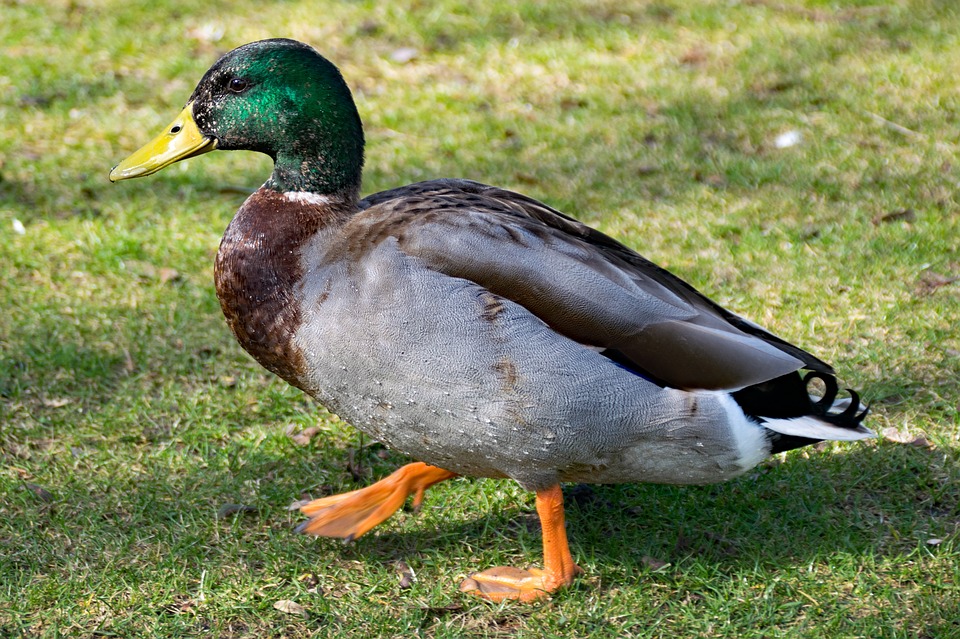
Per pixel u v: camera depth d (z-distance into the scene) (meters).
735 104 11.72
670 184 10.24
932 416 7.05
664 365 5.42
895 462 6.66
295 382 5.85
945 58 12.31
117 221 10.01
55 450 7.11
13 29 14.20
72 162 11.12
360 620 5.63
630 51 13.16
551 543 5.82
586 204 9.97
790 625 5.51
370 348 5.41
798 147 10.73
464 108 11.99
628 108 11.80
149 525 6.43
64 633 5.57
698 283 8.63
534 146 11.13
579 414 5.36
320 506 6.41
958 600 5.56
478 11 14.26
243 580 5.96
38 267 9.27
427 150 11.14
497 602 5.76
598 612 5.64
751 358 5.39
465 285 5.34
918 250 8.84
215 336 8.39
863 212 9.47
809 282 8.56
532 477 5.65
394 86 12.60
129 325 8.46
